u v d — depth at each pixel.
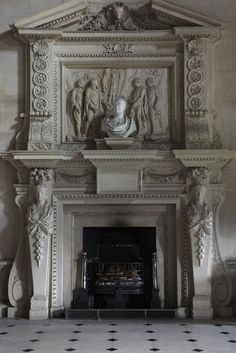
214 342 7.70
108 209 9.95
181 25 9.80
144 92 10.00
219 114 9.84
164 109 9.99
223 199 9.66
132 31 9.80
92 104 9.95
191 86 9.73
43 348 7.43
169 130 9.94
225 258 9.68
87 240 10.12
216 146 9.69
